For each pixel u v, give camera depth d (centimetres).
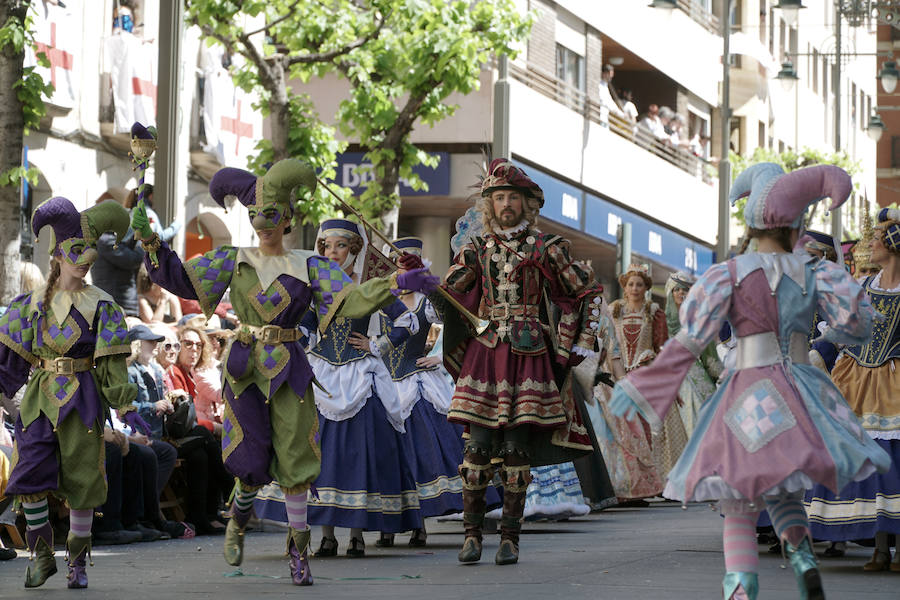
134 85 2688
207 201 3014
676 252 4125
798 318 687
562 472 1420
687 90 4356
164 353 1419
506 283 1018
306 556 897
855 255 1087
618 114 3709
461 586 873
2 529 1220
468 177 2975
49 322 904
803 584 653
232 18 2066
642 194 3809
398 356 1193
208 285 891
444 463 1190
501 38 2247
